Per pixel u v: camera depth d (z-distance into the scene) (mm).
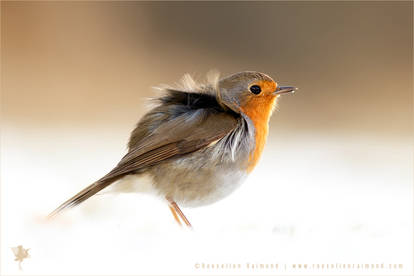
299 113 19391
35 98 18531
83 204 8289
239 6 22359
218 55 21766
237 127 6629
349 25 21938
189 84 7203
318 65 21281
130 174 6547
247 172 6801
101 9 22062
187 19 22500
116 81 19859
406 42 21484
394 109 19359
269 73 21062
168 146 6445
